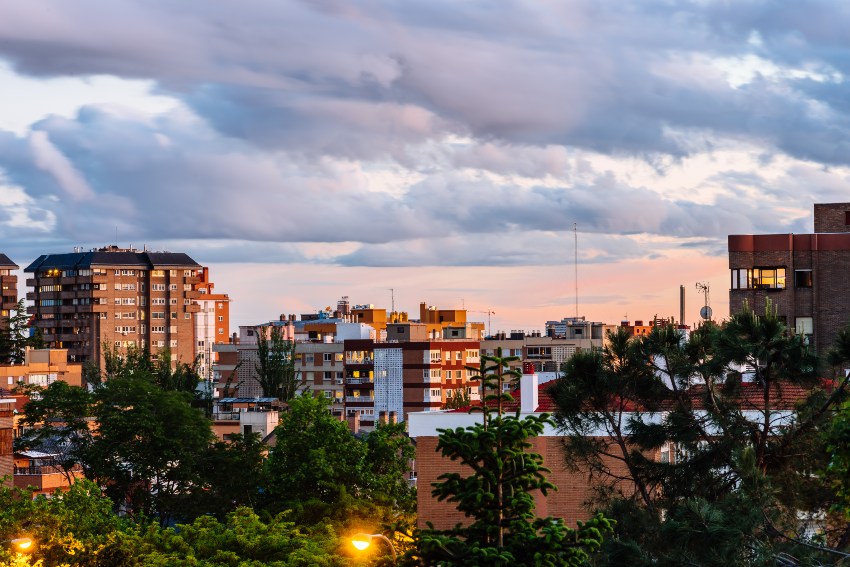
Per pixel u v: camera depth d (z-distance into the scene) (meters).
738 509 38.75
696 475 44.41
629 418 46.81
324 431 88.88
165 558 64.38
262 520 83.12
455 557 32.19
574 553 32.22
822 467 41.97
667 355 45.75
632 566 39.62
